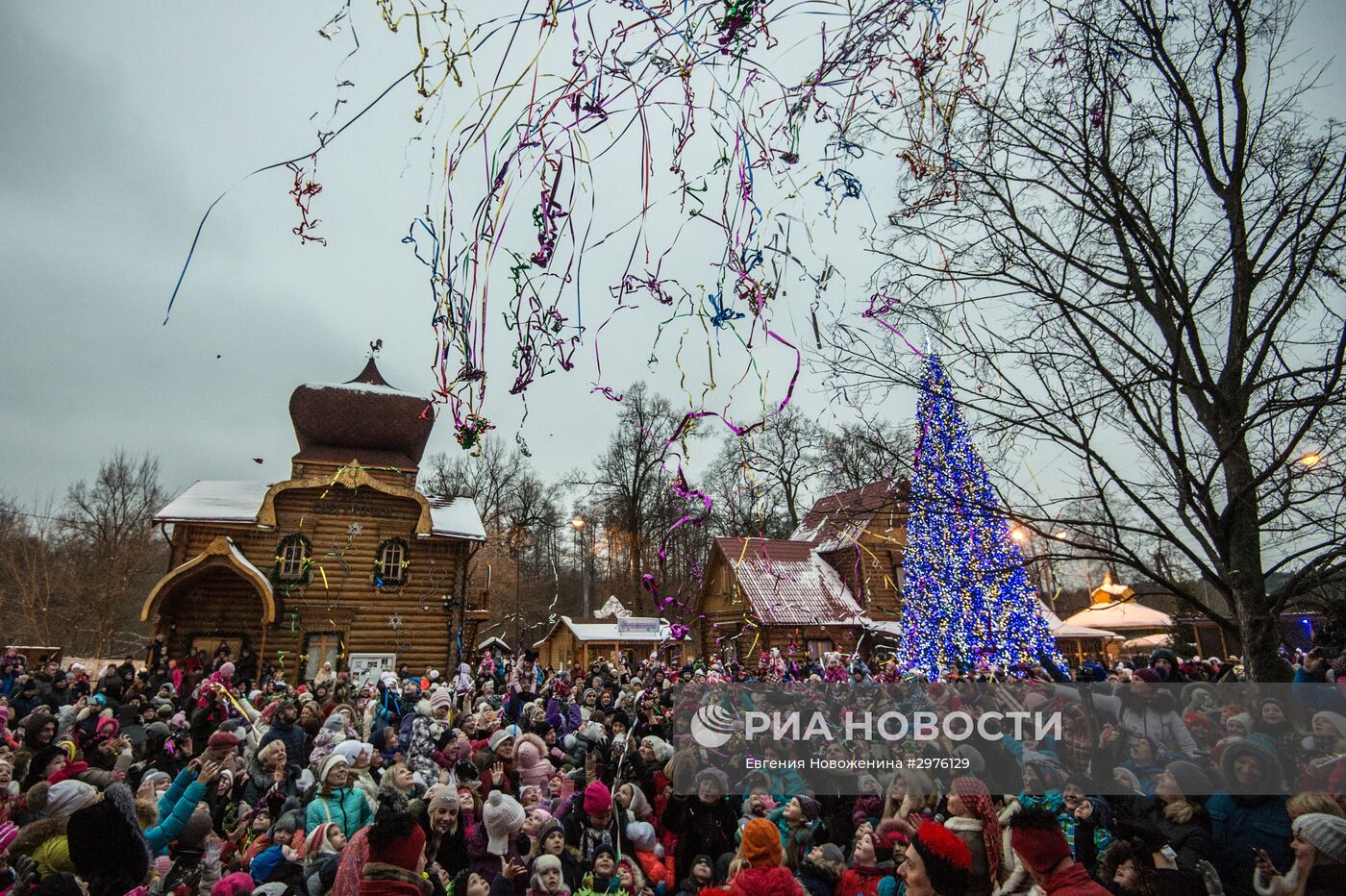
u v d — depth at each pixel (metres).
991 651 11.45
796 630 22.47
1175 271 4.86
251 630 18.36
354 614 19.28
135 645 41.06
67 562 39.81
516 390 2.43
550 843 4.57
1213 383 4.88
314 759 6.30
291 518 19.58
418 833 3.04
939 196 4.82
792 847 5.22
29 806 4.21
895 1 2.76
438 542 20.81
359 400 23.50
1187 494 4.79
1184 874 3.82
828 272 3.09
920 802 4.82
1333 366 4.23
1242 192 5.11
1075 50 5.34
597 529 35.50
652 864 5.25
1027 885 4.03
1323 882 3.31
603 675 13.60
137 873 2.76
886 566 23.69
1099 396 4.95
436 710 8.55
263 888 4.25
